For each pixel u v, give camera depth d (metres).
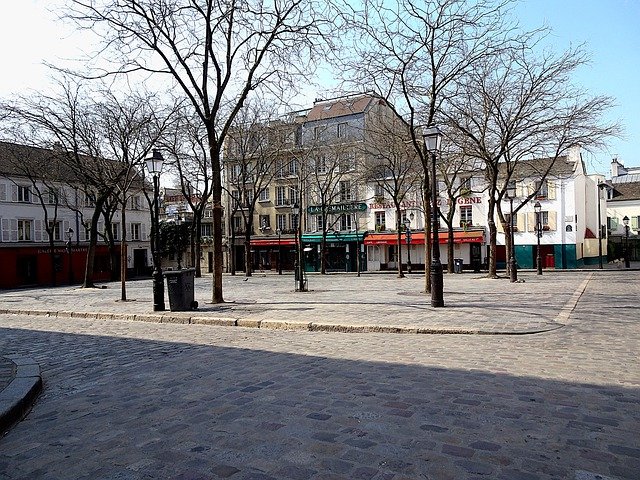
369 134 31.86
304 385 5.68
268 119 35.59
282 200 50.75
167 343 9.02
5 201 39.12
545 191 42.44
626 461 3.52
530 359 6.83
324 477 3.33
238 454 3.76
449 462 3.53
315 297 16.84
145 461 3.71
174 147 29.08
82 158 26.89
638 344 7.77
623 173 65.12
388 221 46.41
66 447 4.07
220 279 14.98
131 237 49.59
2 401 4.98
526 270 40.34
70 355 8.17
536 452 3.68
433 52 16.28
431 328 9.40
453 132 22.17
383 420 4.42
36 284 39.75
